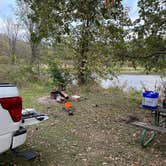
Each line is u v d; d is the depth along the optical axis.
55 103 9.09
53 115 7.41
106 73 13.28
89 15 6.09
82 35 11.89
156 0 8.20
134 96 11.55
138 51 8.82
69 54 13.21
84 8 5.80
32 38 6.55
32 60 17.72
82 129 6.22
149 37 8.60
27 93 11.65
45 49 15.12
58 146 5.07
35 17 6.10
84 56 12.74
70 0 5.64
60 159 4.46
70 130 6.11
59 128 6.23
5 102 3.33
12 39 22.02
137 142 5.47
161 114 6.51
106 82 13.77
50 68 12.98
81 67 12.95
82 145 5.17
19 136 3.56
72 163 4.32
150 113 8.06
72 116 7.37
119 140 5.55
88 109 8.20
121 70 13.45
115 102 9.52
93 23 9.38
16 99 3.49
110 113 7.86
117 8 6.30
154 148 5.18
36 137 5.54
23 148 4.83
